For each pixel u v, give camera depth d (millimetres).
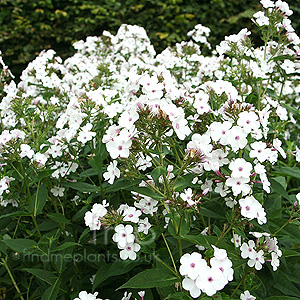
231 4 1681
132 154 481
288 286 579
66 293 609
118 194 650
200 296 421
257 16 695
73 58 1053
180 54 1023
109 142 451
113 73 926
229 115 506
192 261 384
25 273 666
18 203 639
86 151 634
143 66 836
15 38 1699
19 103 646
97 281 556
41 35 1696
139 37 1085
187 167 466
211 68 892
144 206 522
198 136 462
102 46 1121
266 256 499
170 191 468
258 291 585
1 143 549
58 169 631
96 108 616
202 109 536
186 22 1666
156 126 455
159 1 1675
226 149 512
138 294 526
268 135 707
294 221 550
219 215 555
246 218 470
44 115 710
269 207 595
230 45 708
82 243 613
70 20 1724
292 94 1048
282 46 702
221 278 379
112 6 1698
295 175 641
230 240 545
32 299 612
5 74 859
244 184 448
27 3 1696
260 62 705
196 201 459
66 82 963
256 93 724
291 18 1676
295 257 617
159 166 456
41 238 575
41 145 647
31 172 603
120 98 707
